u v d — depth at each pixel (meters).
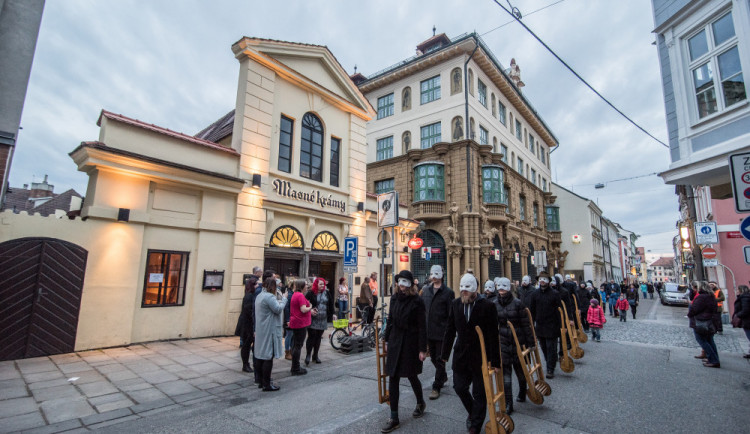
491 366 3.96
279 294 6.09
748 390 5.82
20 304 7.08
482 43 23.20
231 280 10.27
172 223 9.31
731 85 7.45
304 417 4.62
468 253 20.88
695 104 8.24
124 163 8.39
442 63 23.83
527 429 4.26
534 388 4.74
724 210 15.65
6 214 7.14
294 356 6.70
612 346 9.95
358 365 7.48
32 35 8.05
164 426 4.32
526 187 30.72
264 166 11.47
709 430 4.23
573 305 8.64
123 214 8.34
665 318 17.81
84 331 7.77
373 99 27.64
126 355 7.55
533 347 5.29
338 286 13.55
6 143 7.32
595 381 6.35
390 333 4.64
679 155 8.48
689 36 8.40
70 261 7.69
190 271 9.63
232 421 4.48
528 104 31.36
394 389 4.30
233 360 7.48
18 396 5.17
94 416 4.57
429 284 6.68
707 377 6.63
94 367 6.66
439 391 5.59
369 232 15.66
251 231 10.88
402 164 24.34
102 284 8.06
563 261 36.53
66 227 7.74
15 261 7.09
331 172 14.18
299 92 13.06
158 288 9.10
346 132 14.93
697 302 7.64
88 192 8.39
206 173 9.71
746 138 7.03
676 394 5.60
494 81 26.67
